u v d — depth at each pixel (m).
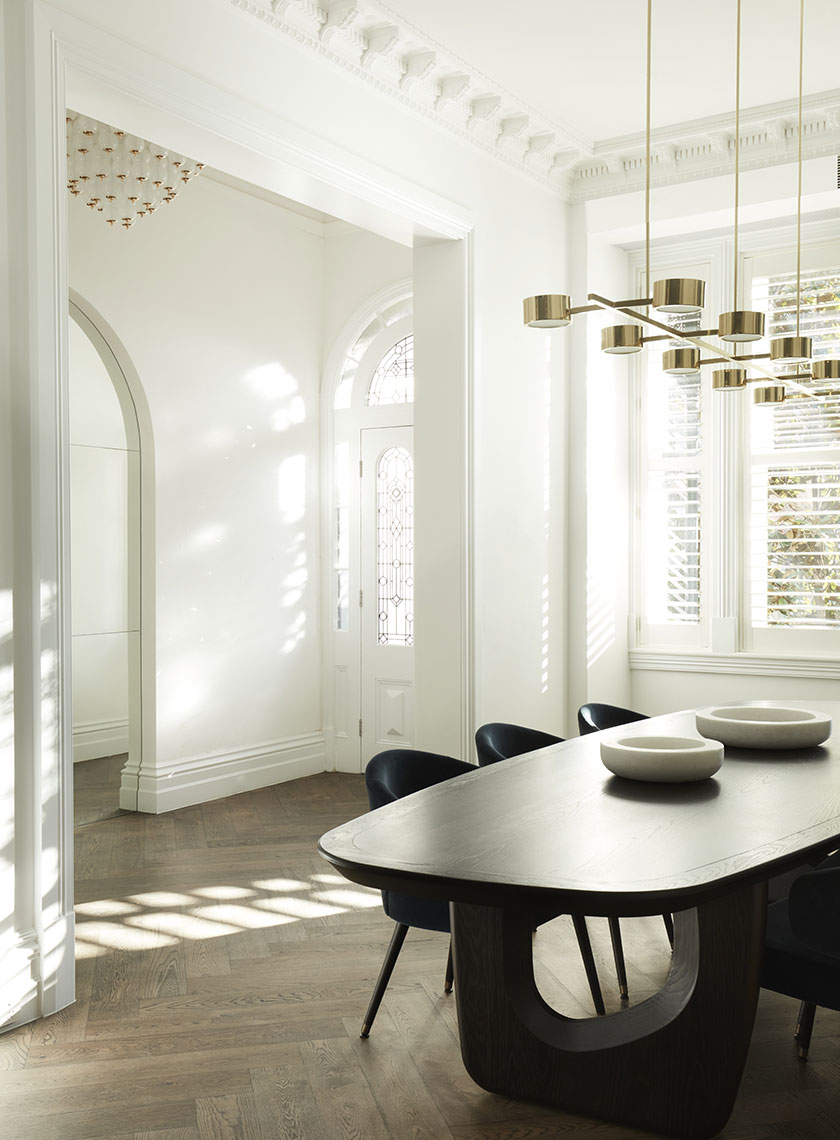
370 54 4.38
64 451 3.27
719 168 5.61
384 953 3.73
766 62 4.73
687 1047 2.48
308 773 6.74
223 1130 2.56
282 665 6.58
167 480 5.77
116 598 6.12
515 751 3.82
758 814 2.62
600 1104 2.59
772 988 2.49
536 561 5.74
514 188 5.56
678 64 4.75
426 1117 2.63
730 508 6.19
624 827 2.51
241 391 6.25
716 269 6.20
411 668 6.54
